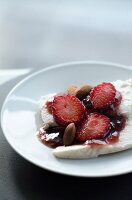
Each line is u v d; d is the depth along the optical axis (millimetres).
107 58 686
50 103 376
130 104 372
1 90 425
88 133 345
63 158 325
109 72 423
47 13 804
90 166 317
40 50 719
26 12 811
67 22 779
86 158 328
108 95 370
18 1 837
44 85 412
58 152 324
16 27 774
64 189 312
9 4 834
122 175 322
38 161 317
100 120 353
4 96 417
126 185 315
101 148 331
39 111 379
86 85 387
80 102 365
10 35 756
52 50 719
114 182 317
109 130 353
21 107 383
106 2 821
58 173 315
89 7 813
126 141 341
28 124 366
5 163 338
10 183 320
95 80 421
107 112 370
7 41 743
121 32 746
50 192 310
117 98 376
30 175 325
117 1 823
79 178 320
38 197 307
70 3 827
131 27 753
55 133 357
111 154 333
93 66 428
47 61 693
